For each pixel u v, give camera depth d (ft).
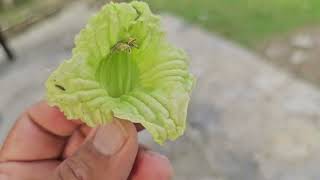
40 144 0.48
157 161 0.44
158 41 0.36
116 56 0.35
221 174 0.86
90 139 0.39
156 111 0.34
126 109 0.34
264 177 0.86
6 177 0.47
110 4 0.34
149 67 0.36
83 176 0.38
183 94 0.35
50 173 0.45
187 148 0.89
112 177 0.39
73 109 0.33
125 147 0.38
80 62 0.33
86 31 0.34
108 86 0.35
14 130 0.48
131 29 0.35
